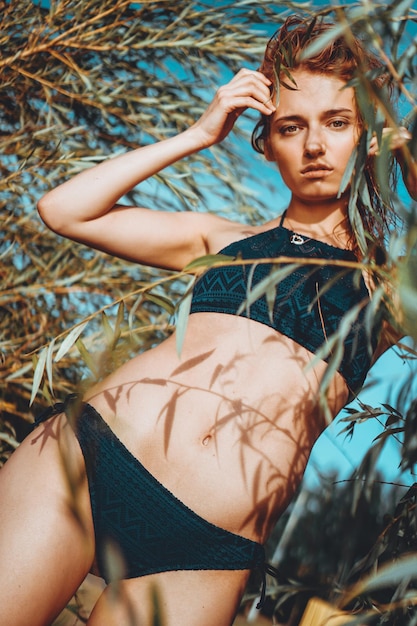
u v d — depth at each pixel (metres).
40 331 2.73
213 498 1.31
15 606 1.25
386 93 1.23
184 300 1.19
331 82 1.43
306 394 1.38
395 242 1.05
